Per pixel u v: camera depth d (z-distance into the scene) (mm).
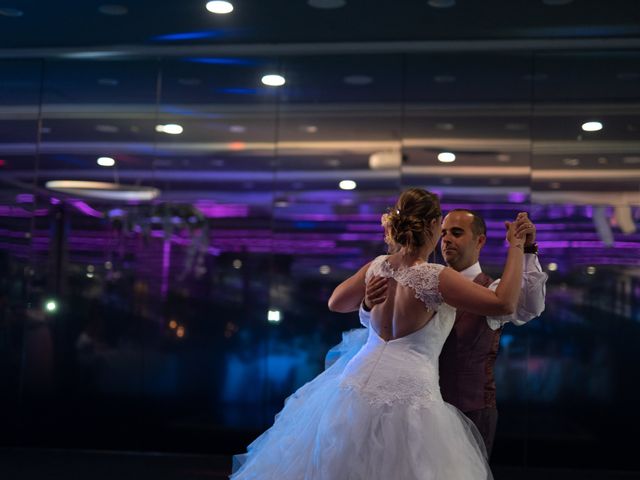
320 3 6566
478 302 3211
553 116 7473
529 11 6637
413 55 7695
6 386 7988
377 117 7684
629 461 7207
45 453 7699
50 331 7973
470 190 7488
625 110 7398
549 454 7285
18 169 8062
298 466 3344
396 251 3562
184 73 7945
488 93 7566
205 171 7844
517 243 3377
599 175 7363
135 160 7938
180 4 6641
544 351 7328
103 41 7637
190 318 7801
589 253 7316
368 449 3178
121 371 7871
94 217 7965
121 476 6777
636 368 7234
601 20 6805
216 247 7793
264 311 7707
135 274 7891
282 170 7750
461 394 3846
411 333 3334
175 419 7785
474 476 3270
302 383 7617
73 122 8031
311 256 7660
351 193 7648
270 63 7859
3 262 8031
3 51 7973
